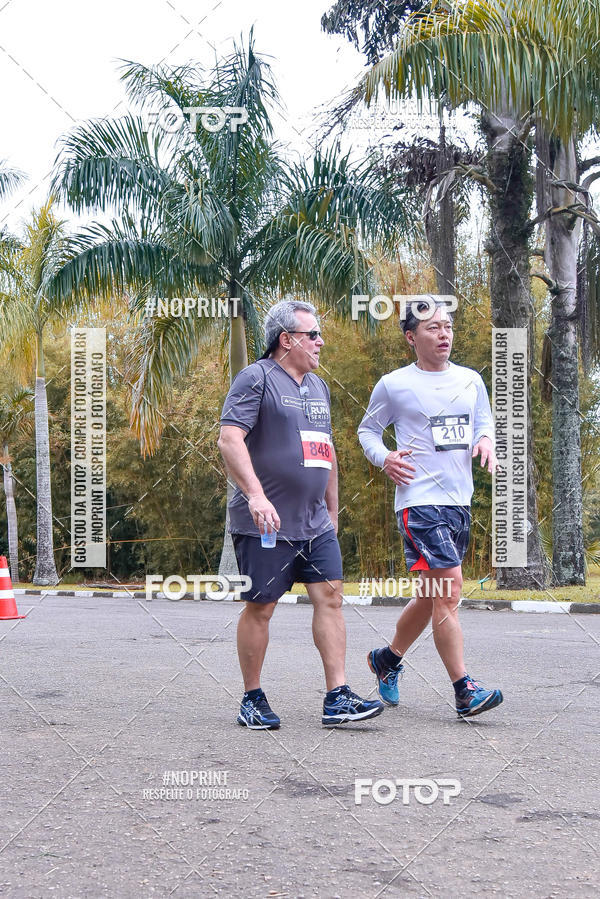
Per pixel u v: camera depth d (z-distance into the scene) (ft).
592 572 56.59
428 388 12.17
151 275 39.63
